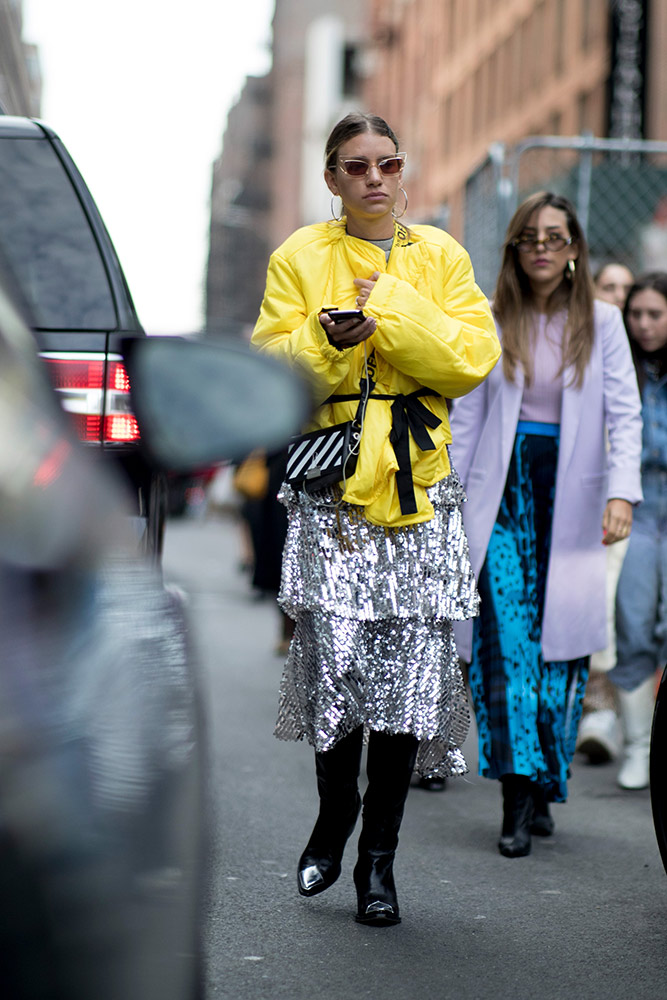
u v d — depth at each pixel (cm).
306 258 705
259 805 974
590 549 908
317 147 15800
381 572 696
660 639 1084
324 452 691
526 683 873
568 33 5812
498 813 995
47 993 296
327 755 712
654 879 826
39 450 318
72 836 297
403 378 699
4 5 7219
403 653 700
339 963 665
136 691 316
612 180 1838
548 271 899
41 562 305
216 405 379
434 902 768
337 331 662
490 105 7175
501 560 888
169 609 343
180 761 323
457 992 632
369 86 11756
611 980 653
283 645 1752
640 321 1109
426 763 721
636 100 4334
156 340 382
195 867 331
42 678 299
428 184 8600
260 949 681
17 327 338
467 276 719
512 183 1708
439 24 8356
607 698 1173
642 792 1068
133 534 343
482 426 920
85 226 808
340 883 798
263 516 1697
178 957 321
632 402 920
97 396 761
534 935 717
